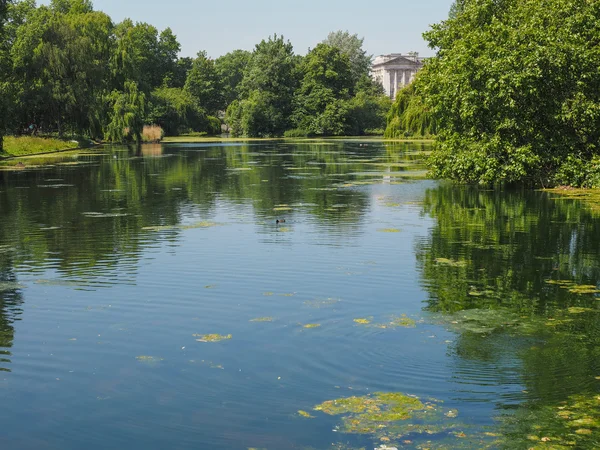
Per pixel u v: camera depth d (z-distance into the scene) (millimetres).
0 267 14516
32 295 12328
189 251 15922
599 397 7824
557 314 11031
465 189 28547
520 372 8594
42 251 16078
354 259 14984
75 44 66938
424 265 14414
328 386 8234
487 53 28672
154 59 127625
